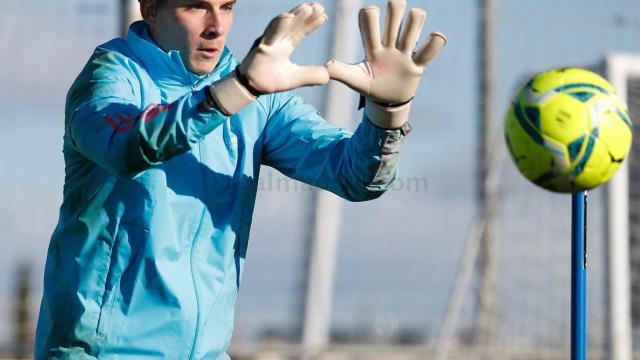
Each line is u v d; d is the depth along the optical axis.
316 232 20.00
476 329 20.52
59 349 8.80
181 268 8.83
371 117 8.65
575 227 9.28
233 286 9.20
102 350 8.74
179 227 8.85
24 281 18.88
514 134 8.74
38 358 9.02
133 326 8.75
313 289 20.11
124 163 7.90
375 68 8.39
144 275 8.73
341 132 9.41
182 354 8.87
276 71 7.89
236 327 20.16
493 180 20.02
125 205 8.73
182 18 8.84
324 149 9.30
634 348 21.73
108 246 8.73
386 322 20.33
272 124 9.54
